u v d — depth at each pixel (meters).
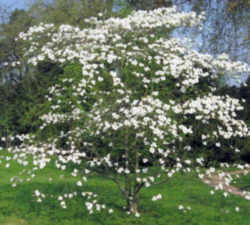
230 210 6.97
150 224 5.98
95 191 8.03
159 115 5.77
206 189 8.53
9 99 14.25
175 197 7.86
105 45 7.42
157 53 7.56
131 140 6.50
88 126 6.55
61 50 7.48
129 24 7.82
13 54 14.68
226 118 6.96
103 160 6.62
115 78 6.50
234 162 10.60
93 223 5.99
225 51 12.65
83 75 6.91
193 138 8.30
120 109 6.01
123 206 6.91
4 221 6.12
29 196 7.49
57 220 6.14
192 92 7.43
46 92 12.75
